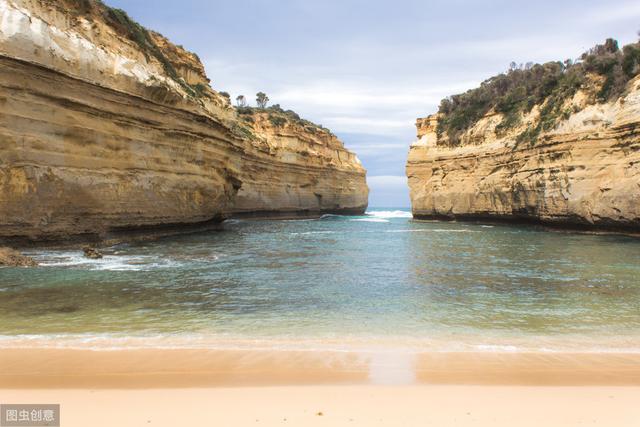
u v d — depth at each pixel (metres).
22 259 14.88
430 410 5.29
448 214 49.84
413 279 14.02
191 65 40.75
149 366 6.61
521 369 6.73
